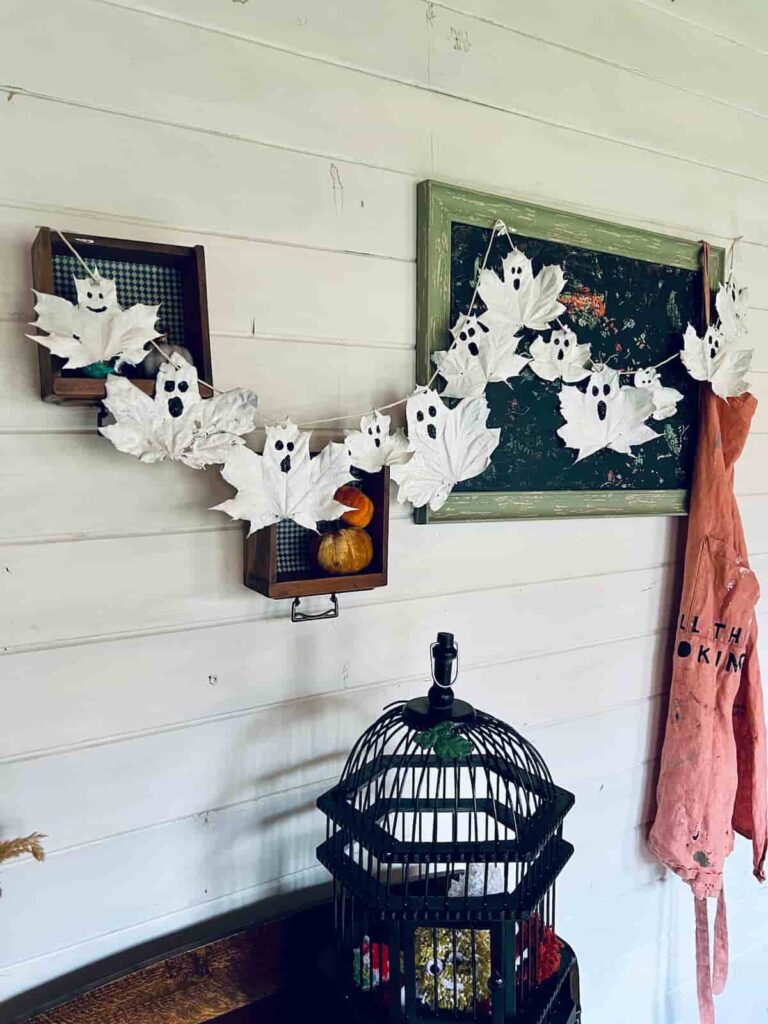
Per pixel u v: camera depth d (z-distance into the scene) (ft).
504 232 3.81
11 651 2.93
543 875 3.05
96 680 3.11
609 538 4.57
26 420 2.88
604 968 4.98
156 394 2.79
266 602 3.46
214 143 3.14
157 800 3.29
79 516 3.01
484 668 4.15
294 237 3.35
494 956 2.91
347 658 3.70
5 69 2.74
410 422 3.45
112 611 3.11
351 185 3.48
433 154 3.69
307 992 3.49
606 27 4.19
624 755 4.83
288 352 3.38
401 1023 2.90
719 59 4.70
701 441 4.67
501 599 4.17
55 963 3.13
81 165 2.89
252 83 3.21
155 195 3.04
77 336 2.64
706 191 4.75
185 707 3.31
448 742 2.88
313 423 3.45
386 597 3.78
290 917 3.46
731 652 4.62
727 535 4.64
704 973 4.89
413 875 3.96
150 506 3.15
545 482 4.13
